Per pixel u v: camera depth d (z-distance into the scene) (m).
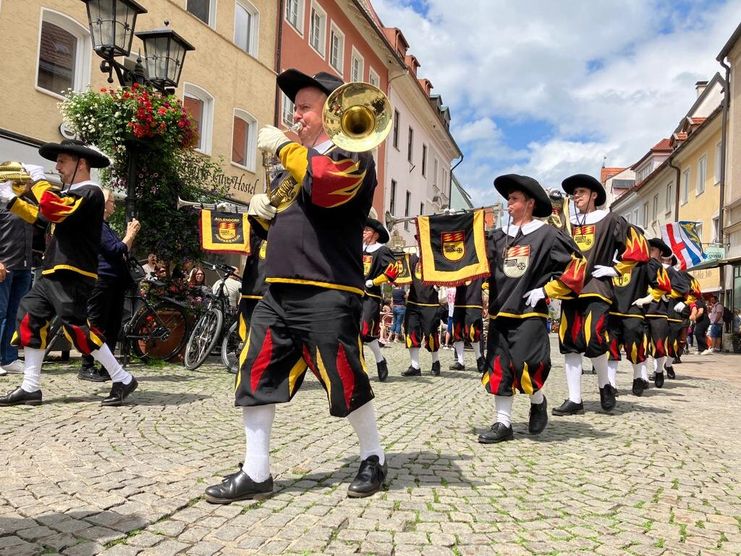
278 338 3.12
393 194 30.02
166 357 8.92
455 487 3.48
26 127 10.62
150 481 3.35
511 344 4.73
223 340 8.52
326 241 3.09
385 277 8.30
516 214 4.93
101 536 2.61
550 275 4.65
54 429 4.45
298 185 3.13
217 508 2.99
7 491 3.11
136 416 5.07
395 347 16.25
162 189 9.44
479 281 10.33
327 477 3.57
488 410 6.39
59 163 5.27
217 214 8.52
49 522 2.73
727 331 22.53
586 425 5.66
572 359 6.32
